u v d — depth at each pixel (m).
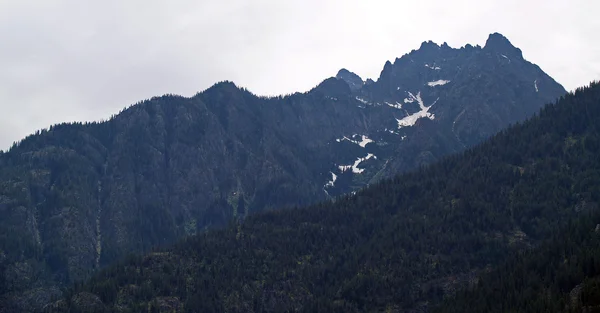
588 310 179.75
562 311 183.88
